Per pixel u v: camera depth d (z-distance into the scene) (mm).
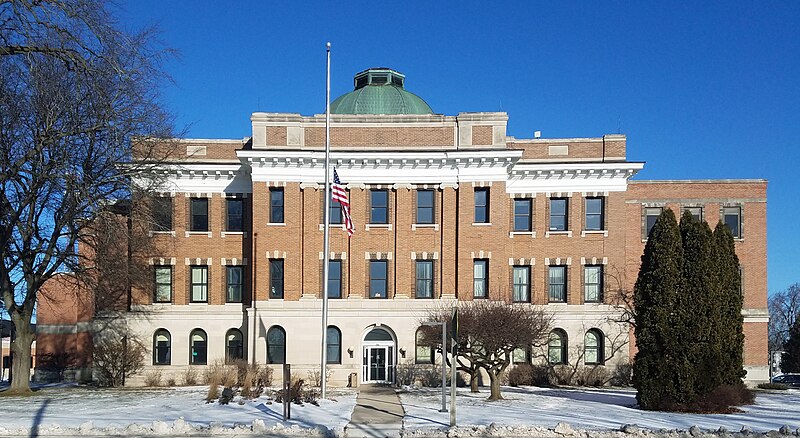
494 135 41281
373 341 41031
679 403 27562
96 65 26703
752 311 44281
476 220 41625
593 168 42688
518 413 26312
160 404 28703
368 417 25125
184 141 43250
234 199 43312
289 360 40156
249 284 42469
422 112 48281
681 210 44688
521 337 31672
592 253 43062
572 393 35719
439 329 33625
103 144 32594
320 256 41156
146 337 42156
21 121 29750
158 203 40375
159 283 42938
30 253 32438
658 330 28125
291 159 40562
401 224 41344
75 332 45656
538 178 43562
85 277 35000
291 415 25203
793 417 25984
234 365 38469
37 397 31922
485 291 41062
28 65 23906
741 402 30422
